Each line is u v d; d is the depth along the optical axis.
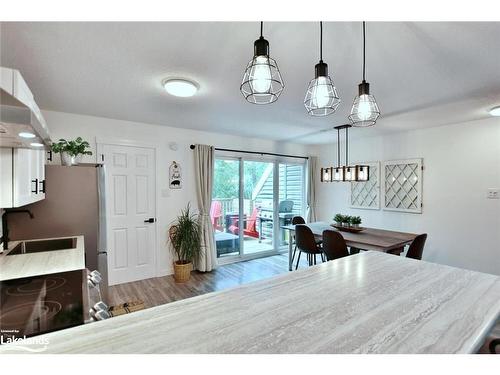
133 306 2.86
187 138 4.18
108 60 1.88
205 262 4.16
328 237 3.20
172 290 3.44
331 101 1.29
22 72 2.06
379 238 3.21
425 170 3.99
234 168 4.79
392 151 4.42
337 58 1.86
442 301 1.04
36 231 2.36
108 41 1.64
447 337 0.80
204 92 2.51
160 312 0.95
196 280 3.81
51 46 1.69
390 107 2.93
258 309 0.97
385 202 4.51
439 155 3.84
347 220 3.87
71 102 2.81
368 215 4.79
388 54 1.80
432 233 3.90
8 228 2.25
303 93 2.52
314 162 5.76
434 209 3.88
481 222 3.44
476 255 3.47
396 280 1.27
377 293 1.12
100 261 2.57
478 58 1.84
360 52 1.77
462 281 1.26
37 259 1.80
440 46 1.69
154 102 2.81
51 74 2.10
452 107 2.94
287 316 0.92
